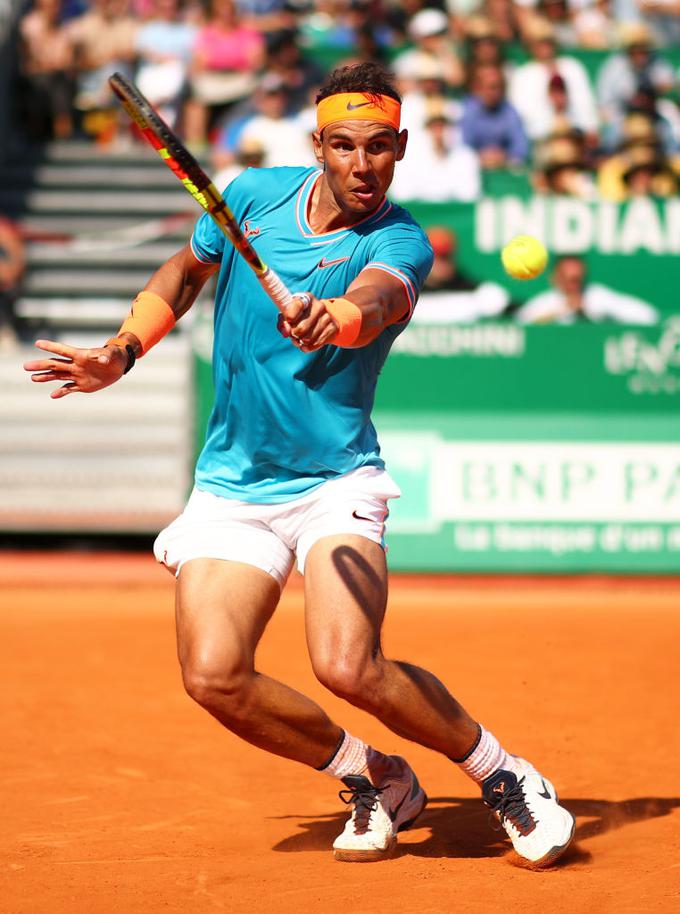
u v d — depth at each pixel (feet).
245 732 36.06
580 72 147.02
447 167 128.57
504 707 60.44
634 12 169.07
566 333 105.09
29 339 135.64
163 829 41.83
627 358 105.19
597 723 57.31
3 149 152.25
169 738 54.90
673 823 42.09
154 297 38.27
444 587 103.14
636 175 131.03
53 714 59.16
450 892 34.60
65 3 163.63
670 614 90.22
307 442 36.40
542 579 104.94
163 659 72.95
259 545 37.09
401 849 39.58
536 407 105.60
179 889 35.24
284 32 142.72
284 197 37.11
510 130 135.85
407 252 34.99
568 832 36.91
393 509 105.29
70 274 143.95
